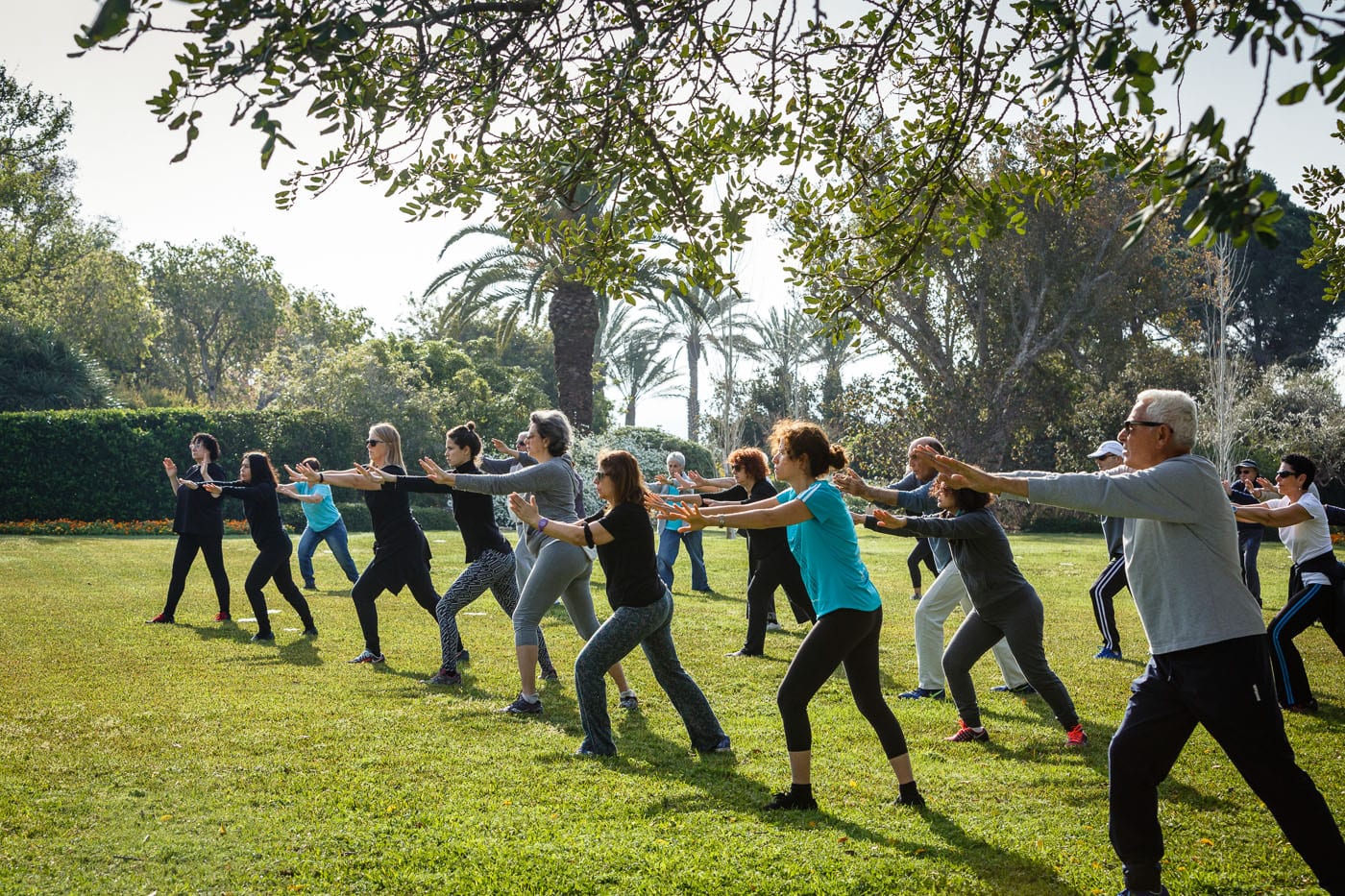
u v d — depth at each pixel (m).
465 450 7.48
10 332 29.08
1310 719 6.73
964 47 5.33
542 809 4.64
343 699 6.77
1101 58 2.92
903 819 4.59
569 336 22.94
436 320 54.19
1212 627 3.61
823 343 32.09
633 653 8.63
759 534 8.60
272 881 3.82
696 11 4.39
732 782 5.14
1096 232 30.62
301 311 57.19
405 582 8.07
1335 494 32.22
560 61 4.52
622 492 5.54
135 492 23.20
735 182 5.30
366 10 3.51
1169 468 3.68
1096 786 5.15
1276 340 45.41
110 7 2.79
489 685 7.35
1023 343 31.06
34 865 3.92
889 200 5.27
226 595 10.15
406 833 4.32
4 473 22.05
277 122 3.28
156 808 4.61
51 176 38.41
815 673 4.67
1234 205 2.53
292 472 7.22
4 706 6.39
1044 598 12.93
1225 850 4.29
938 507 7.16
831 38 5.43
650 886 3.79
